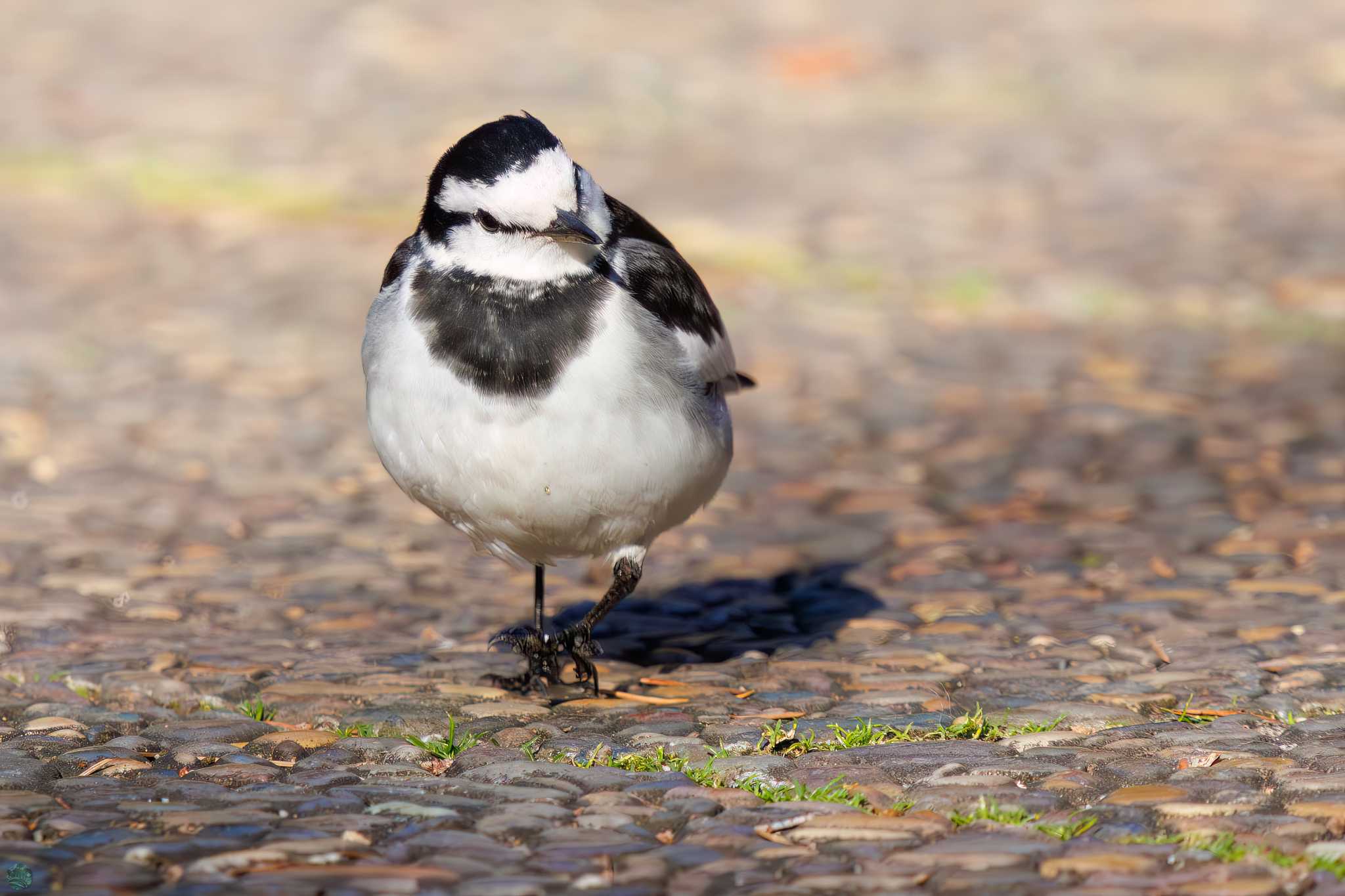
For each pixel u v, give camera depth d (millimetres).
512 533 8883
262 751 8367
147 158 27156
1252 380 17000
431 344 8391
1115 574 11617
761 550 12477
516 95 31953
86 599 11180
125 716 8891
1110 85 33000
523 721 8898
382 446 8789
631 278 8680
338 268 21625
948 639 10289
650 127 29609
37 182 25656
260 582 11680
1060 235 22938
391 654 10180
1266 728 8406
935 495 13805
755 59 35406
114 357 17750
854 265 21562
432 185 8609
